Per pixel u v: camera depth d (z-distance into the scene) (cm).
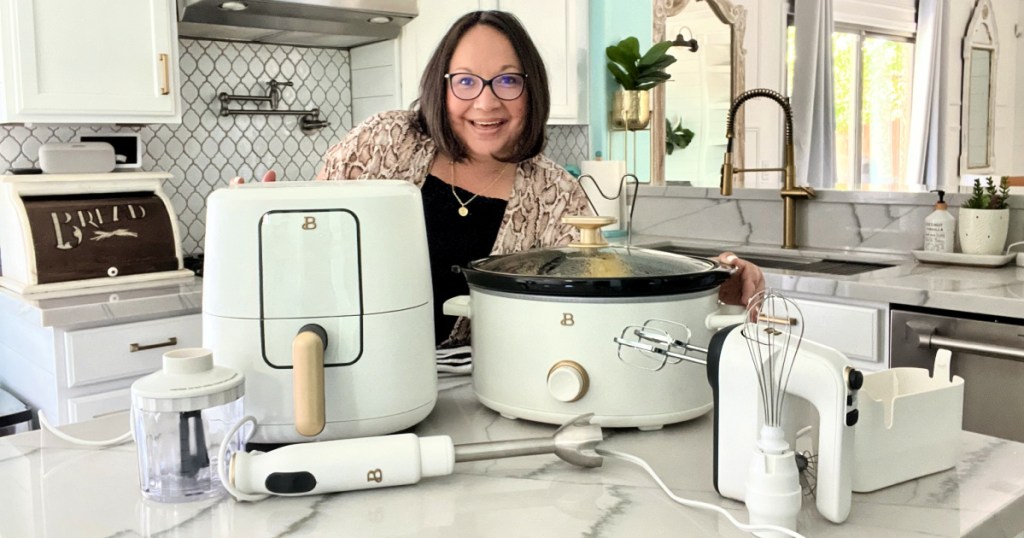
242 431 89
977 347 189
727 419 80
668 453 94
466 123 146
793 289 226
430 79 148
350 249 92
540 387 98
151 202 244
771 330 80
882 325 210
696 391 100
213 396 80
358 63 313
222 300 91
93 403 215
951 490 83
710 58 393
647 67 344
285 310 91
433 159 154
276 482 80
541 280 96
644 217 322
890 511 78
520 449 88
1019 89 459
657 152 378
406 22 283
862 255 258
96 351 214
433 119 148
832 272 247
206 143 288
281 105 303
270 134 302
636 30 362
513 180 156
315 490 81
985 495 82
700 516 77
